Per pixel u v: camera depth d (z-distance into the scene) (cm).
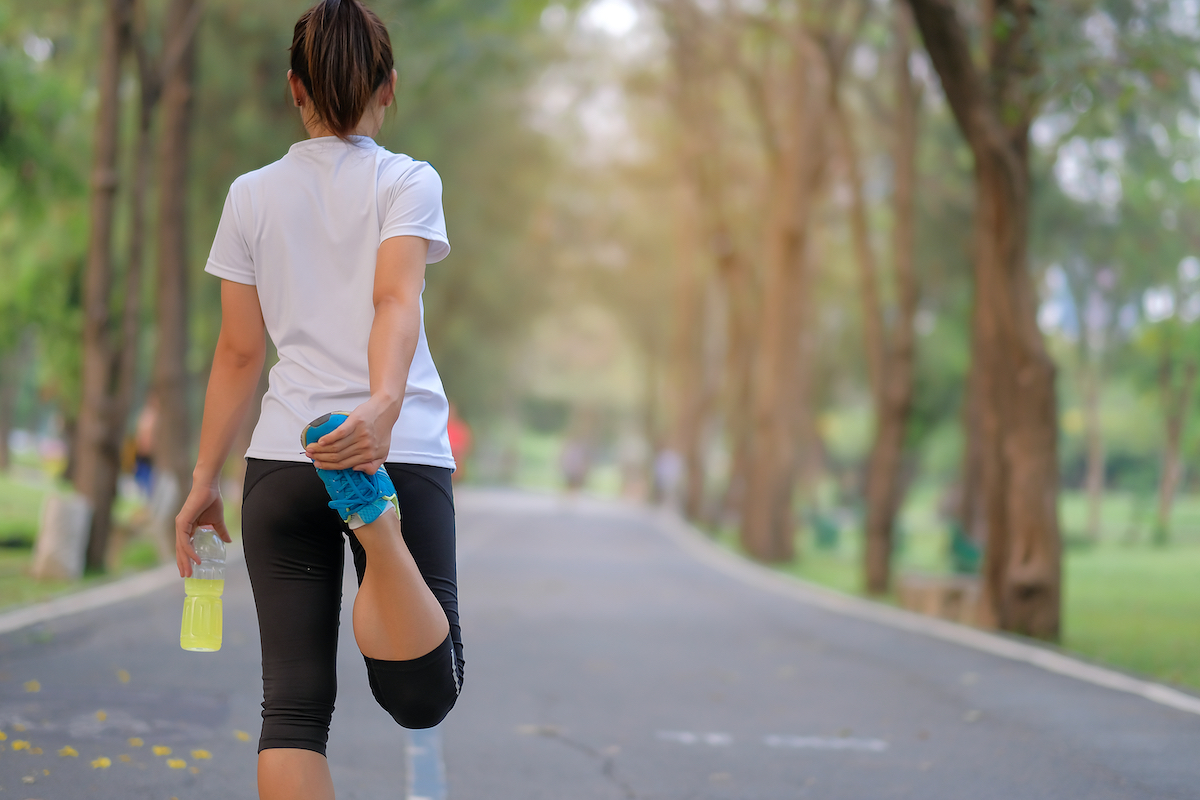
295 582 554
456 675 558
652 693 1622
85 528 2664
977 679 1777
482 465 18588
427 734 1306
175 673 1580
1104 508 11250
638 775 1145
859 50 4909
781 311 5012
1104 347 5822
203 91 4400
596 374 16275
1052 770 1181
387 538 518
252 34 4266
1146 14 2400
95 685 1473
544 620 2452
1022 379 2381
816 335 8319
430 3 3759
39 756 1095
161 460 3562
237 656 1741
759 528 5044
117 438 2845
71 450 6225
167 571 2948
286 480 544
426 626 530
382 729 1321
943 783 1127
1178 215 4050
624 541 5500
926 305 6438
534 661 1888
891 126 4612
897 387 3756
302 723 548
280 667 552
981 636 2305
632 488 13088
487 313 8981
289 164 569
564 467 9600
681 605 2869
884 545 3750
